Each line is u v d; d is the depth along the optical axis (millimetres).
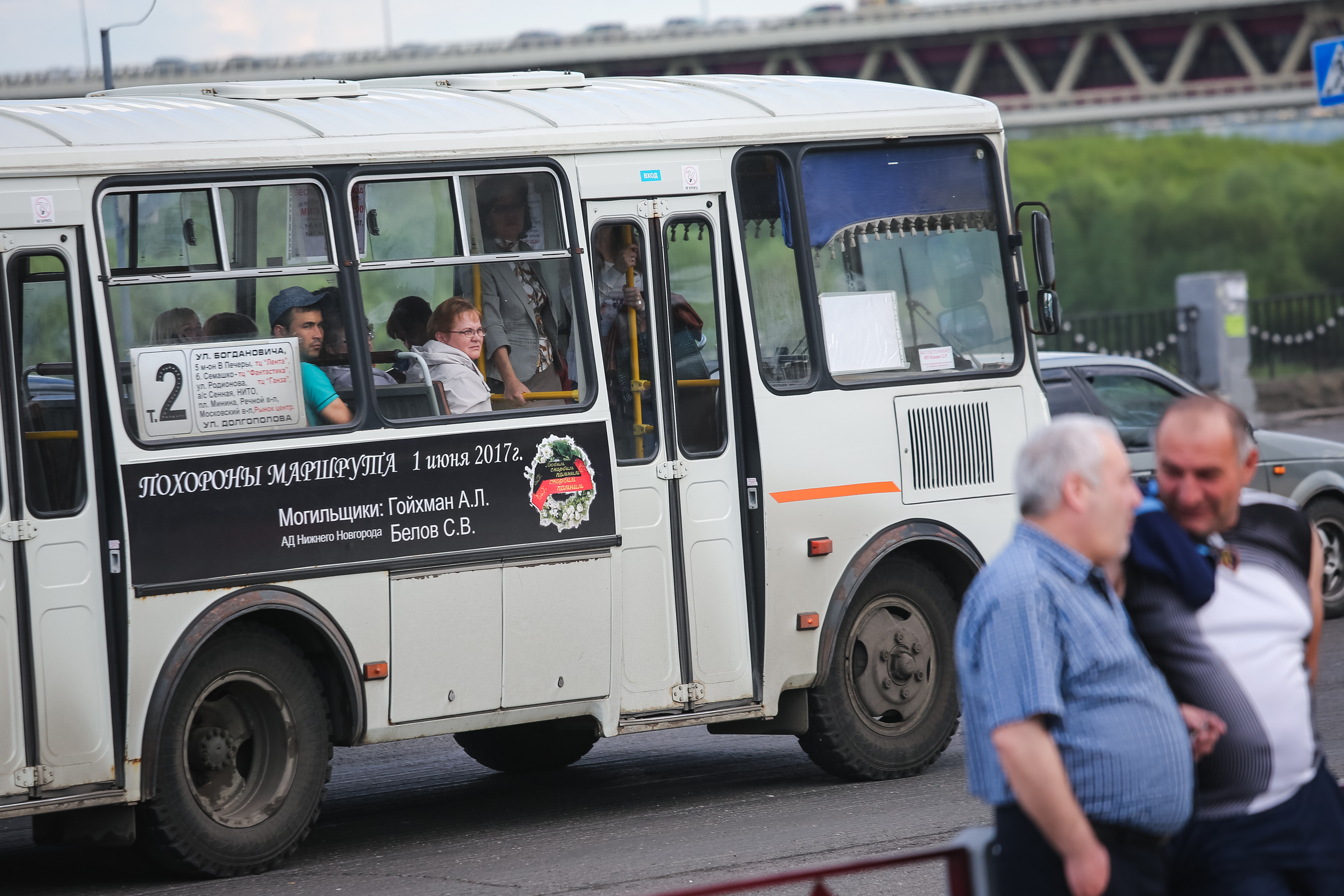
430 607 12797
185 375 12016
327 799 15758
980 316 15789
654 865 12195
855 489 14828
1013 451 15711
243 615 12188
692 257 14406
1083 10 138000
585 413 13570
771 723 14977
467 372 13141
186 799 11953
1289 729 7141
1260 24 139375
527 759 16609
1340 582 23078
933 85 146125
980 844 6621
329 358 12648
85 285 11688
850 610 14961
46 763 11414
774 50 142250
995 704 6426
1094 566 6625
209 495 11969
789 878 6281
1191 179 91438
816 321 14812
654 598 13930
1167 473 7285
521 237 13555
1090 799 6496
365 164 12820
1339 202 88812
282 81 14102
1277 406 50594
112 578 11672
